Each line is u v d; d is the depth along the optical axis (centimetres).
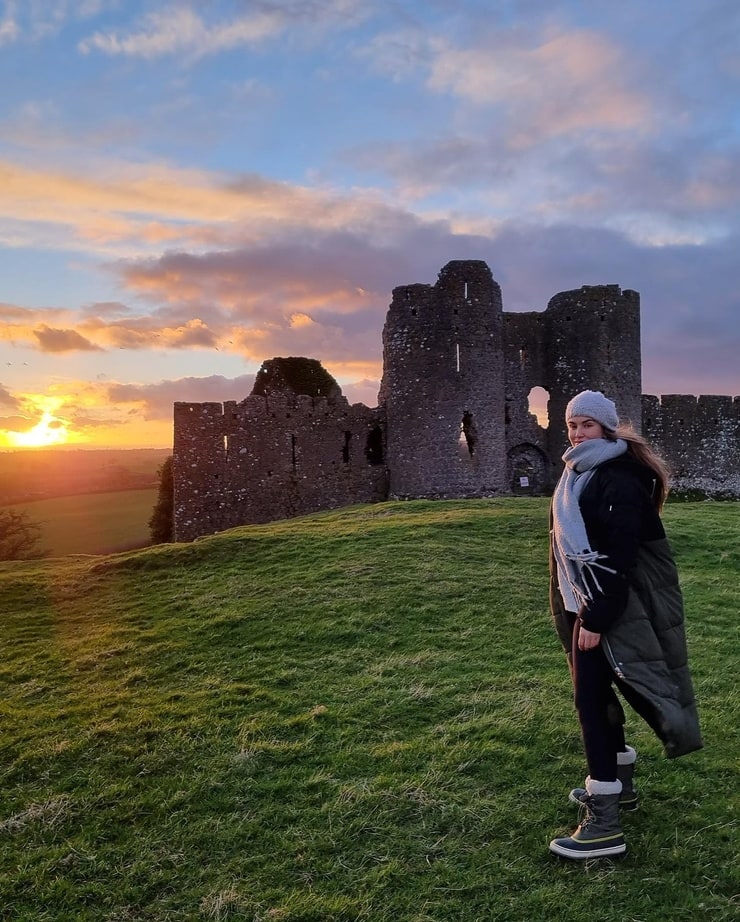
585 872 501
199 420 3875
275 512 3988
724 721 752
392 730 764
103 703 891
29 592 1688
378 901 479
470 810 582
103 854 548
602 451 555
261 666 1021
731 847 521
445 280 3750
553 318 4322
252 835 567
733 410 5097
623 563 510
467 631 1150
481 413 3759
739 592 1426
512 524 2155
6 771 701
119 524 6250
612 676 541
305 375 5075
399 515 2558
